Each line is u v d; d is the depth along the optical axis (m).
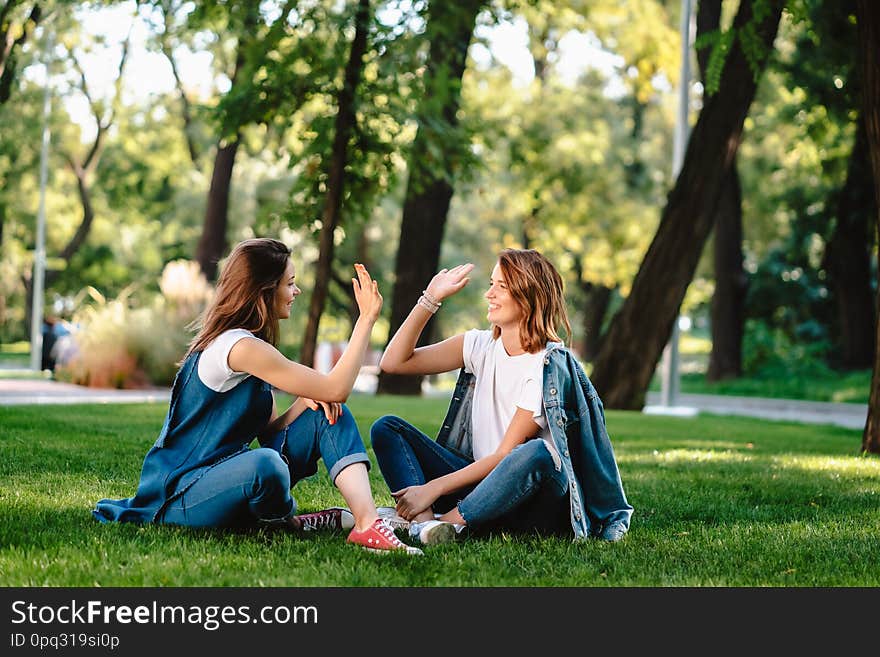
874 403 11.30
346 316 43.78
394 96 16.14
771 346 36.78
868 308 32.72
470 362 5.60
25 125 38.06
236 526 5.13
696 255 18.27
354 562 4.64
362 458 5.05
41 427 10.25
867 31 10.58
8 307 68.25
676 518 6.45
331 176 16.56
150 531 5.00
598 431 5.46
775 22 15.80
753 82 17.56
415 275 22.73
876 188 10.73
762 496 7.57
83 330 22.66
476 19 17.25
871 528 6.16
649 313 18.36
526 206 38.06
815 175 35.38
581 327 50.47
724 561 5.04
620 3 29.25
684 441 12.52
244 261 5.04
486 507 5.19
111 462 7.78
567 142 35.47
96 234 57.22
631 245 39.81
